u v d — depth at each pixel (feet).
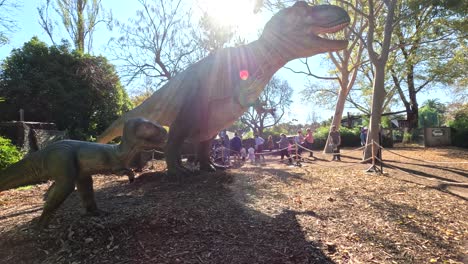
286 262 11.38
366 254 12.52
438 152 57.82
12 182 13.05
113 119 60.23
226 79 20.75
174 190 18.44
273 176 25.14
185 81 21.89
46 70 54.49
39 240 11.78
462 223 16.83
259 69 20.80
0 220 14.43
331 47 20.68
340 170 32.81
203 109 21.02
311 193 20.93
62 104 53.83
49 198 12.29
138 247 11.57
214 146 45.83
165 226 12.92
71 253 11.16
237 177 22.59
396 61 62.39
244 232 13.39
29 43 55.77
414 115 86.63
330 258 11.94
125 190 19.35
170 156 20.80
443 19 45.19
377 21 53.78
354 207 18.40
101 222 12.77
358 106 91.86
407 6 42.83
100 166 12.55
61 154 12.26
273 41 20.61
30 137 39.86
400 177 29.48
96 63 60.13
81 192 13.30
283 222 14.85
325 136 79.36
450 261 12.46
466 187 25.71
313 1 52.70
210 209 15.35
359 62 57.62
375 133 37.58
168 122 22.93
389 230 15.16
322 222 15.37
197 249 11.71
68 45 59.41
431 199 21.39
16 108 51.39
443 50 56.03
